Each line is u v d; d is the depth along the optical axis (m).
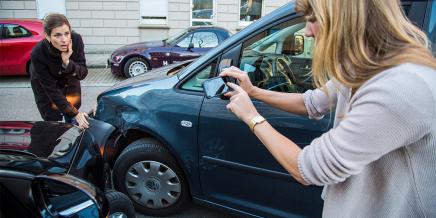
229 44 2.25
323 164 0.96
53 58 2.66
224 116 2.22
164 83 2.52
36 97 3.02
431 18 1.69
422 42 0.93
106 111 2.76
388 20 0.88
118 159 2.72
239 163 2.24
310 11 1.03
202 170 2.41
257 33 2.16
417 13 1.71
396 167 0.94
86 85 7.68
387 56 0.90
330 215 1.12
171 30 11.74
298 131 2.00
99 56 10.91
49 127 2.47
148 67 8.02
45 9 10.94
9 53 7.49
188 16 11.70
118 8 11.28
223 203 2.42
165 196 2.67
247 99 1.22
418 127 0.84
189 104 2.35
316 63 0.98
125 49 8.14
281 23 2.10
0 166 1.70
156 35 11.72
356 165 0.92
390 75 0.88
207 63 2.33
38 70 2.66
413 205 0.94
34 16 10.94
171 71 2.88
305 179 1.01
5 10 10.78
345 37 0.91
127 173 2.70
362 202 1.02
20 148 2.06
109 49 11.58
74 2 11.02
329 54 0.94
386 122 0.85
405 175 0.93
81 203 1.71
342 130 0.94
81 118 2.79
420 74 0.85
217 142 2.28
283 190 2.17
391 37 0.90
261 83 2.20
